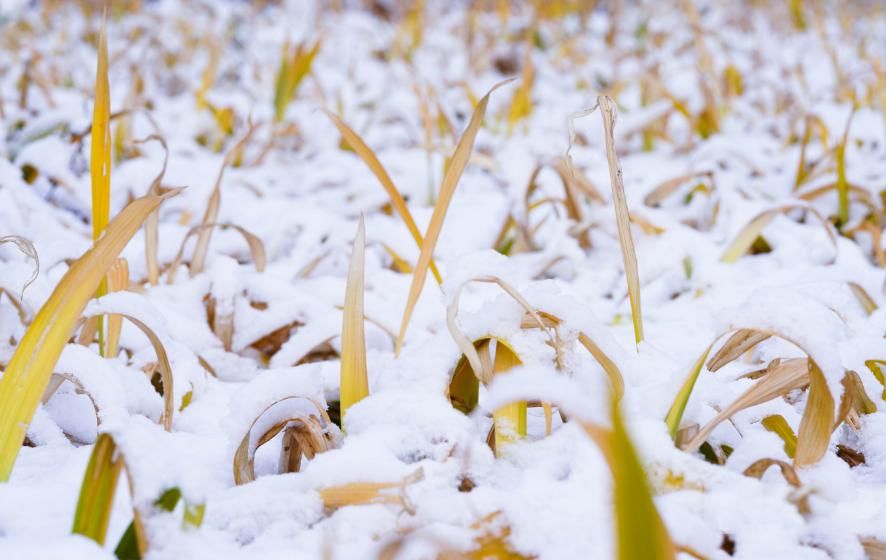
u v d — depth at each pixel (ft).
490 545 3.50
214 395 4.48
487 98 4.01
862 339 4.24
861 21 20.06
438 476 3.72
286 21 18.33
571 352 3.91
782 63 12.91
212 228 5.50
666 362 4.07
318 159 8.95
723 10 19.27
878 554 3.56
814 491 3.56
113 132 8.07
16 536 3.57
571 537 3.50
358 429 3.92
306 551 3.55
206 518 3.67
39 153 6.94
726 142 8.17
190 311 5.15
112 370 3.95
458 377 4.06
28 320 4.71
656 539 2.83
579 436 3.78
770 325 3.65
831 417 3.63
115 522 3.62
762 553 3.52
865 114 10.12
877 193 7.23
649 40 15.40
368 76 13.64
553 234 6.32
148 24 14.23
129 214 3.81
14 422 3.70
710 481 3.62
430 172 7.64
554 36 16.74
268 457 4.07
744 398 3.76
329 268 6.00
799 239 6.35
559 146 8.68
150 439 3.44
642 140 10.27
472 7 19.40
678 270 5.90
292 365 4.60
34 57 9.16
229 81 13.28
